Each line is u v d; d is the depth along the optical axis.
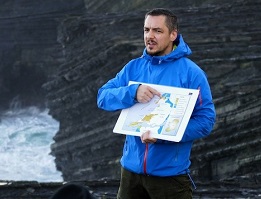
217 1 44.50
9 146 47.25
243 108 25.34
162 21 7.88
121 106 7.95
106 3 52.97
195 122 7.81
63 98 38.19
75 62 40.12
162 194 7.90
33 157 42.78
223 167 25.16
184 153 7.90
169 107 7.79
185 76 7.89
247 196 15.62
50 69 59.53
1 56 61.19
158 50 7.96
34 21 60.47
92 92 36.22
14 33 61.19
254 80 28.88
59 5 60.03
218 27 35.84
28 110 58.09
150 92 7.87
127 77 8.16
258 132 24.55
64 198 5.62
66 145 36.06
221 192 15.73
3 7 61.31
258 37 34.62
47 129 51.53
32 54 60.34
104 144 32.31
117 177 30.95
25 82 60.12
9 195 14.95
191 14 38.88
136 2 49.75
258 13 37.16
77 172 34.66
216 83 30.78
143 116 7.86
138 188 8.03
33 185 15.15
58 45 59.34
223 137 25.47
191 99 7.76
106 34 39.50
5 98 59.84
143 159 7.85
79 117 37.38
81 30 42.22
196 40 34.50
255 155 24.33
